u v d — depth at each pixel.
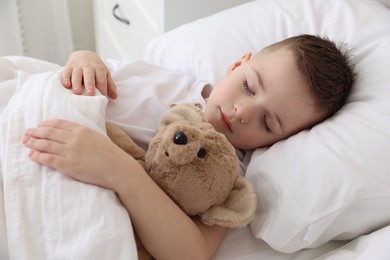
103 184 0.64
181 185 0.64
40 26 1.74
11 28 1.64
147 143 0.80
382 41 0.90
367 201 0.69
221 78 1.02
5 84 0.79
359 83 0.87
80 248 0.58
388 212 0.70
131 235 0.61
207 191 0.65
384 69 0.84
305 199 0.70
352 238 0.77
